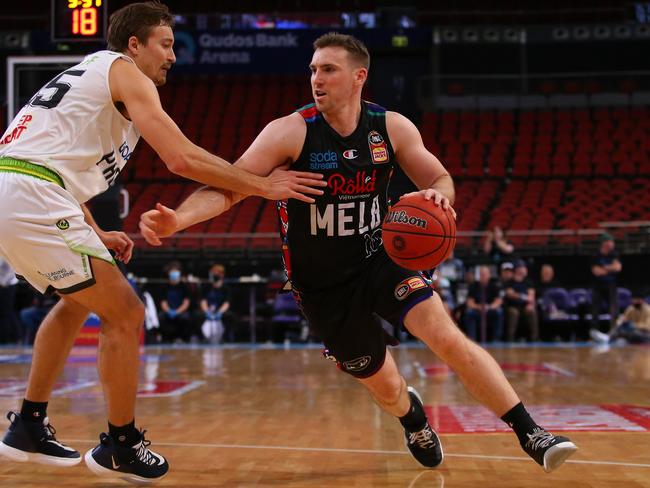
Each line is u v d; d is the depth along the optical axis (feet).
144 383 36.52
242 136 105.09
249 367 45.27
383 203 17.04
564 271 72.64
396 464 17.56
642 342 64.28
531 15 116.78
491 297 65.21
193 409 27.40
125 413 15.01
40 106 14.82
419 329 15.90
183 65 110.32
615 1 117.08
